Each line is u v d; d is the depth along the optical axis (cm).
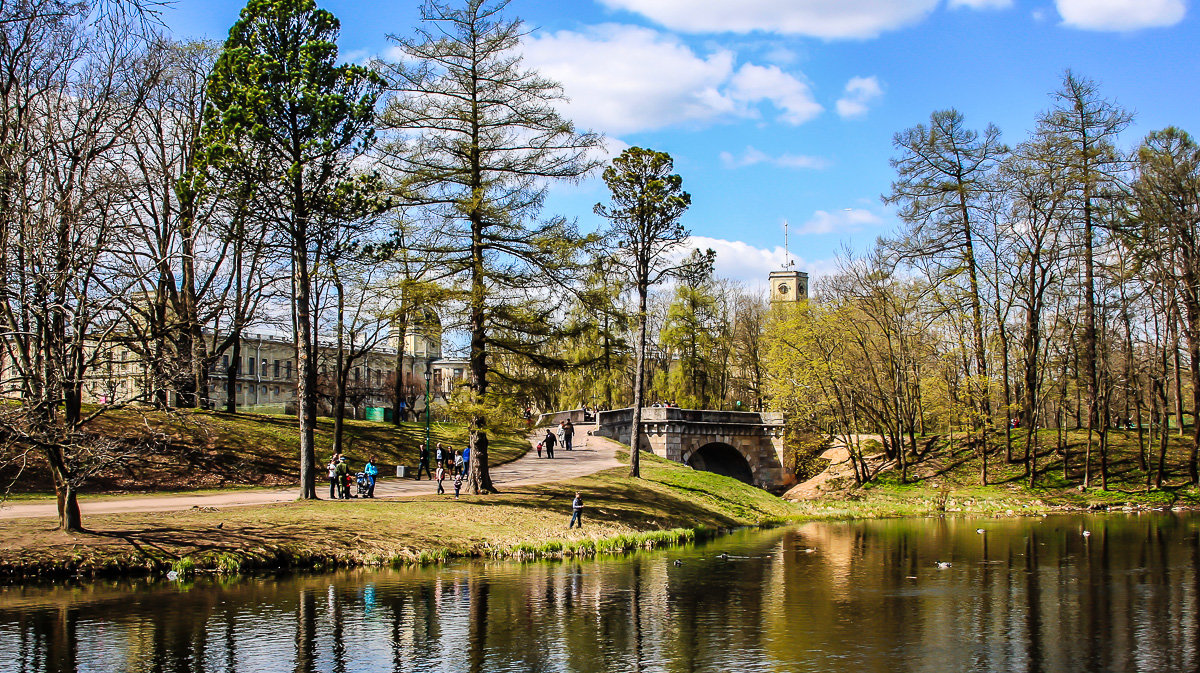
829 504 5603
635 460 4881
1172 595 2492
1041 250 5681
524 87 3497
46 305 2156
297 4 3039
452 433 4562
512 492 3988
